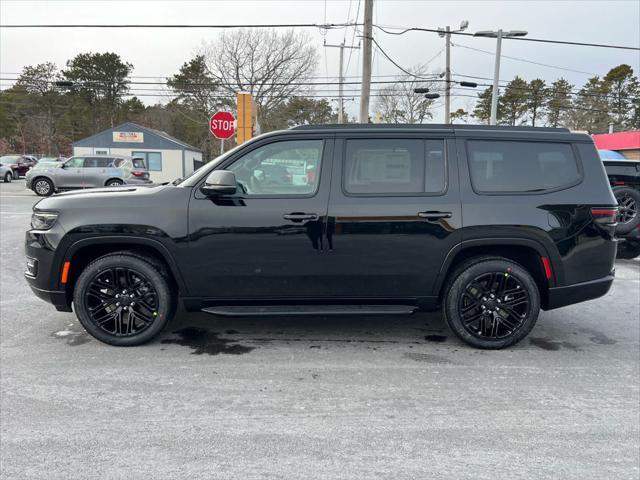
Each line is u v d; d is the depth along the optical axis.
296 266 4.03
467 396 3.38
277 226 3.96
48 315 5.01
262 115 42.78
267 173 4.07
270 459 2.62
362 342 4.41
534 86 55.81
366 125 4.15
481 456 2.68
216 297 4.09
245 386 3.49
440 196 4.04
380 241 4.01
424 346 4.34
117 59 65.19
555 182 4.14
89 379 3.56
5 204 15.73
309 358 4.02
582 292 4.20
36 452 2.65
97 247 4.13
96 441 2.77
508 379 3.67
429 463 2.61
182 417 3.05
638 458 2.68
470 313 4.23
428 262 4.05
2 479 2.42
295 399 3.30
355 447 2.75
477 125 4.25
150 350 4.13
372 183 4.06
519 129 4.25
